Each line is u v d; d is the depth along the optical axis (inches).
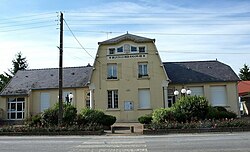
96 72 1409.9
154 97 1373.0
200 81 1444.4
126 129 1034.1
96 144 601.3
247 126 895.7
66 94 1526.8
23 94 1523.1
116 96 1396.4
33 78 1624.0
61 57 1015.0
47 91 1549.0
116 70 1409.9
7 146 589.9
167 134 854.5
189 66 1553.9
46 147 562.6
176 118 995.3
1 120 1521.9
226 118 1009.5
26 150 523.2
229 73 1473.9
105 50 1423.5
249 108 1814.7
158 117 1005.2
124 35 1441.9
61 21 1029.2
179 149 494.3
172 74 1498.5
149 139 692.7
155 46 1407.5
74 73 1606.8
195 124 902.4
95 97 1391.5
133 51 1413.6
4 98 1549.0
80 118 1020.5
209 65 1550.2
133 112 1370.6
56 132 919.7
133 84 1391.5
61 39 1022.4
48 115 1012.5
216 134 799.1
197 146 526.0
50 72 1656.0
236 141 589.6
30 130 934.4
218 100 1444.4
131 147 539.2
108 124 1050.7
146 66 1407.5
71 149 528.1
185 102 1019.9
